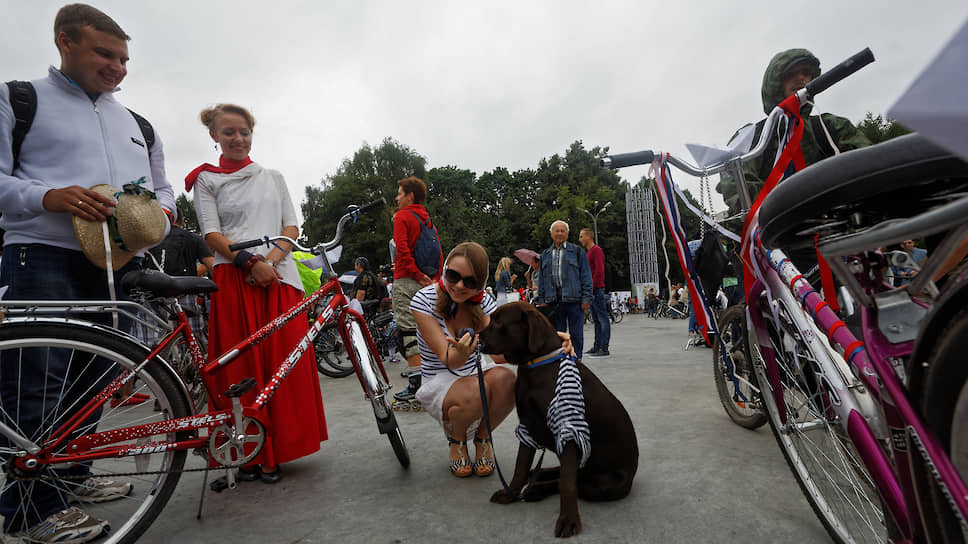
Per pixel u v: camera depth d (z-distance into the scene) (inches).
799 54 104.6
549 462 100.0
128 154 88.7
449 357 87.7
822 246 34.9
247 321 97.7
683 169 90.4
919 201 34.6
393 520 76.2
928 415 31.0
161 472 72.5
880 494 43.0
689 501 76.6
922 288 33.2
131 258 82.8
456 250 86.3
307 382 100.3
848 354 43.4
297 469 102.4
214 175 101.3
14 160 77.7
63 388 71.2
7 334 63.9
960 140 14.5
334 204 1704.0
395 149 1850.4
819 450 62.5
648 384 168.1
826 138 102.7
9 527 68.8
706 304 106.5
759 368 76.5
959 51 14.3
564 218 1910.7
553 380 75.2
